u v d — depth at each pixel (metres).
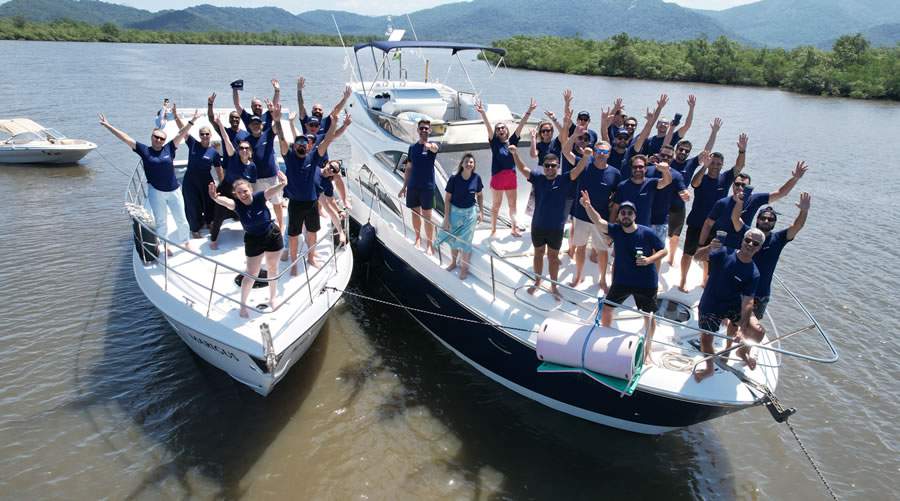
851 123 30.95
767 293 6.31
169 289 7.09
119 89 31.23
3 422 6.63
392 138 9.46
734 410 5.80
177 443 6.47
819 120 31.86
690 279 7.39
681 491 6.19
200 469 6.14
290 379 7.63
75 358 7.82
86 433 6.55
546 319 6.28
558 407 7.07
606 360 5.61
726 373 5.89
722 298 5.68
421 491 6.02
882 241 12.96
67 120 22.28
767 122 30.28
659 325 6.58
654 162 7.48
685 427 6.66
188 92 30.95
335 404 7.21
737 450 6.80
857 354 8.63
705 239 6.80
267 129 8.40
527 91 38.25
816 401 7.63
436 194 8.22
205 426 6.73
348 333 8.76
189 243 8.16
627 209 5.55
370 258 9.45
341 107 7.49
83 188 14.78
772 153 21.92
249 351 6.25
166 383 7.42
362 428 6.84
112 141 19.50
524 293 6.89
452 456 6.50
